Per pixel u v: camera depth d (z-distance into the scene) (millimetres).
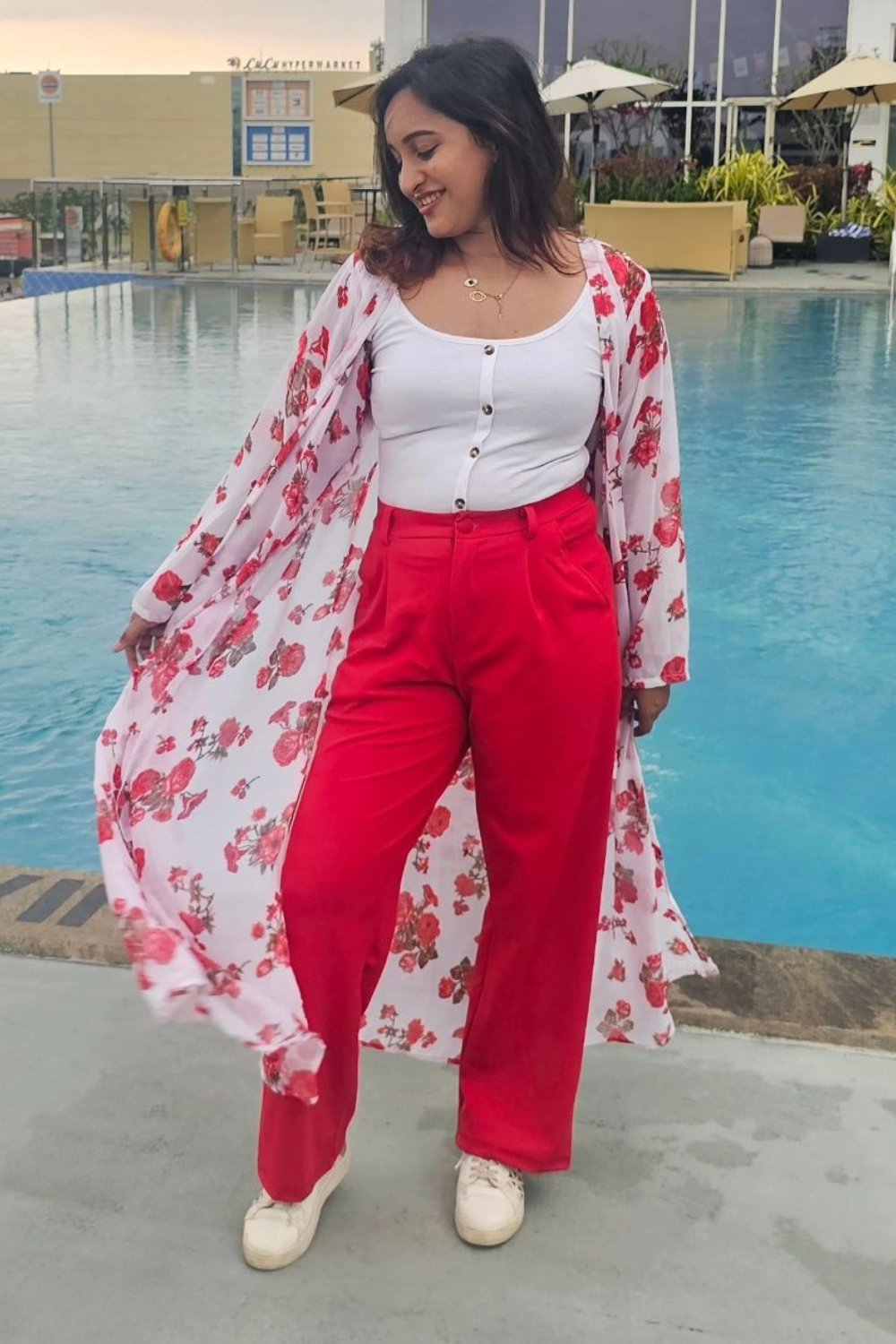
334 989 1572
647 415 1697
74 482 6199
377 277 1581
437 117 1499
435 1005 1896
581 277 1598
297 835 1550
